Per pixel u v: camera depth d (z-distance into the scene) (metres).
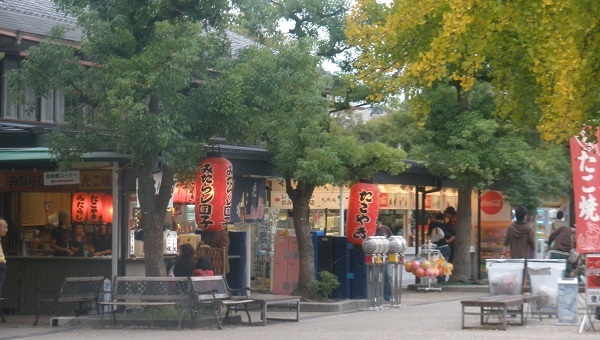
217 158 22.39
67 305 23.80
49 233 24.89
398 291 26.44
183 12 20.53
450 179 34.31
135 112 18.97
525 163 32.12
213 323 20.53
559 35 13.02
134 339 17.84
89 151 20.55
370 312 24.77
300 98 23.27
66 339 18.05
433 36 15.30
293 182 27.97
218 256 26.06
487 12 13.73
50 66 20.28
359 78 16.11
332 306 25.00
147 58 19.20
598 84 13.25
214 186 22.20
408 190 36.09
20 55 25.72
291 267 27.25
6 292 24.36
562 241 27.12
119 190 23.31
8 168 23.62
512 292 22.02
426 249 32.81
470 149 31.39
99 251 24.00
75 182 23.56
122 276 21.48
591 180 19.25
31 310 24.14
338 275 26.97
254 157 25.48
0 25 24.59
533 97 14.84
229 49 21.81
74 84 20.27
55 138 20.56
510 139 31.61
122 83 18.83
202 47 20.45
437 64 14.03
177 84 19.55
